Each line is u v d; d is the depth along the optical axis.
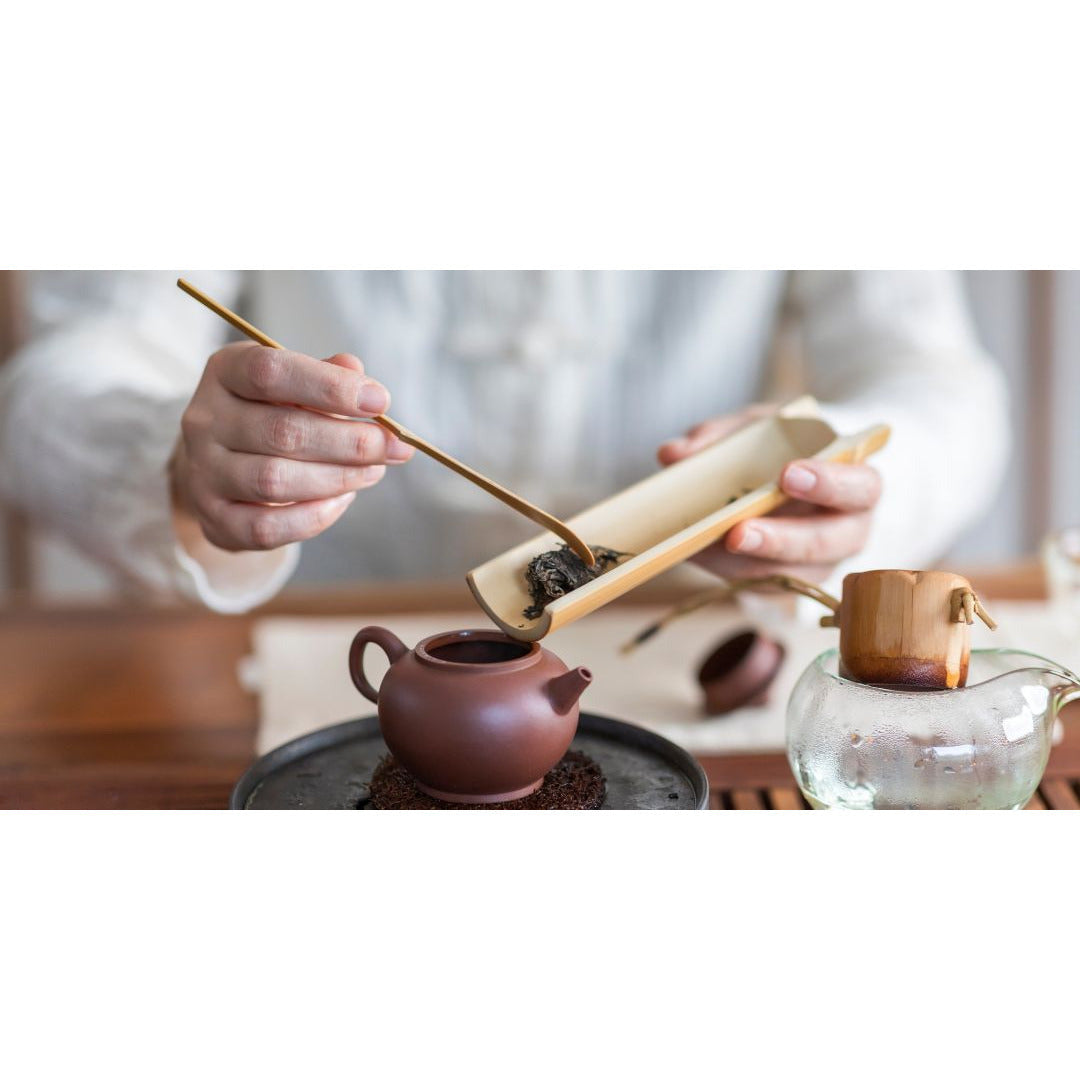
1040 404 1.86
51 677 0.95
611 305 1.31
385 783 0.59
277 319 1.32
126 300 1.20
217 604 0.88
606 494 1.37
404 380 1.32
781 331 1.45
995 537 1.92
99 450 0.90
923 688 0.54
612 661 0.96
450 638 0.58
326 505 0.65
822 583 0.76
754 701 0.83
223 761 0.77
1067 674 0.56
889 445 0.99
